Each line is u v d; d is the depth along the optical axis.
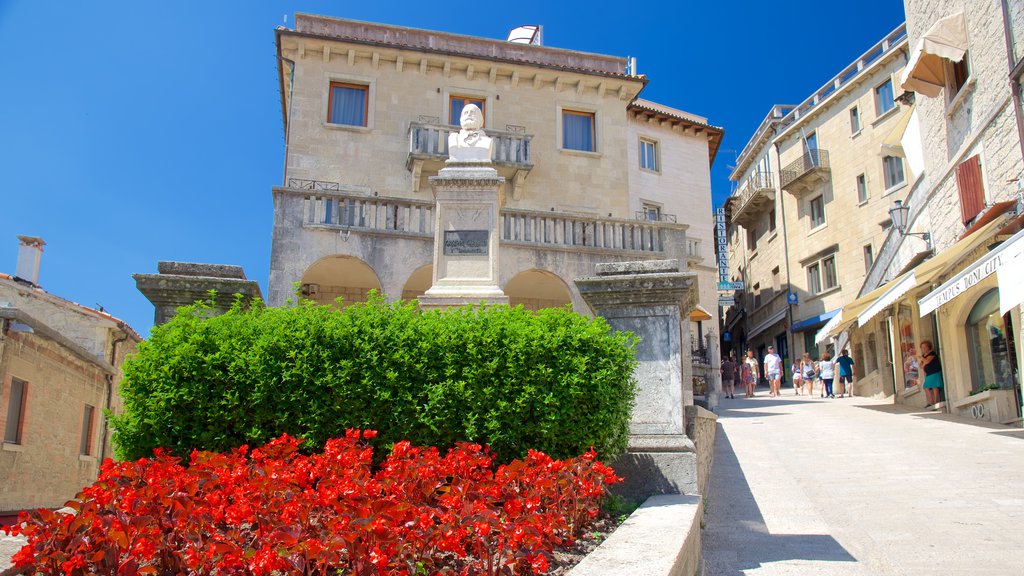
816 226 37.75
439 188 10.52
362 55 27.06
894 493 8.86
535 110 28.81
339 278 22.19
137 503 3.83
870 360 28.97
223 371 5.90
